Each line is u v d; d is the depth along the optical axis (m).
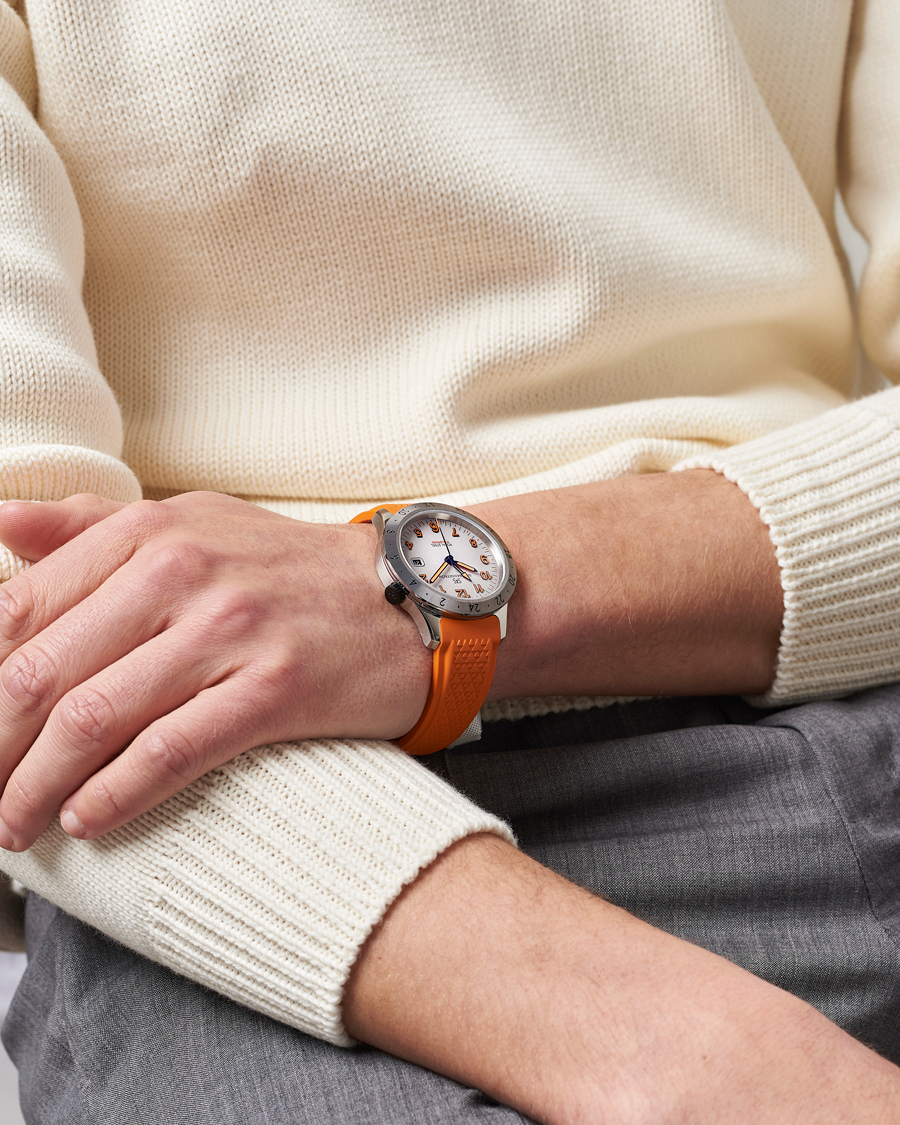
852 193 1.03
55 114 0.90
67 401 0.85
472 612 0.83
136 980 0.84
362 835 0.80
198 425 0.92
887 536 0.88
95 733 0.79
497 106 0.92
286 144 0.90
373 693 0.82
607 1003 0.77
